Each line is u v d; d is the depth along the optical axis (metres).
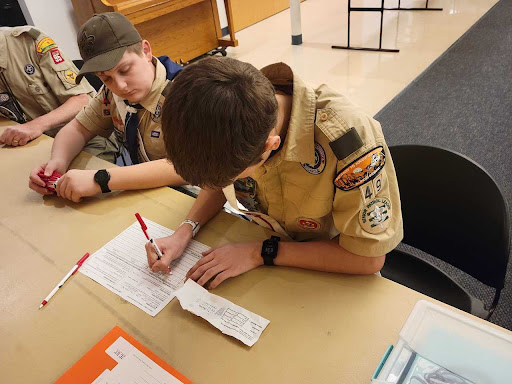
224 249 0.90
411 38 4.07
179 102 0.59
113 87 1.24
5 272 0.96
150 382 0.69
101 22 1.18
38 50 1.72
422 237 1.17
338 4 5.49
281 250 0.87
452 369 0.64
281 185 0.89
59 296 0.88
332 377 0.66
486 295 1.57
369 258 0.81
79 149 1.43
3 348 0.79
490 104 2.78
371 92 3.16
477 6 4.68
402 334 0.70
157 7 3.32
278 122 0.75
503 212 0.95
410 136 2.58
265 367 0.69
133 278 0.90
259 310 0.78
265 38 4.66
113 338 0.77
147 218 1.08
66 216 1.13
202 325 0.78
